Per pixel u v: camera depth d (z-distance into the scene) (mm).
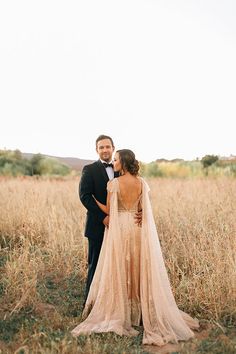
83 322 4988
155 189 12727
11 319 5113
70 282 6516
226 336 4715
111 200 5129
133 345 4551
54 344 4176
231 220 8016
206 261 6176
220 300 5324
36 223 8844
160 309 4914
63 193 12508
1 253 7715
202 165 23922
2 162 26547
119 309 4969
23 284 5664
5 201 10922
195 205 9477
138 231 5129
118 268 4996
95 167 5543
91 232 5551
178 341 4711
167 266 6648
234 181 13102
